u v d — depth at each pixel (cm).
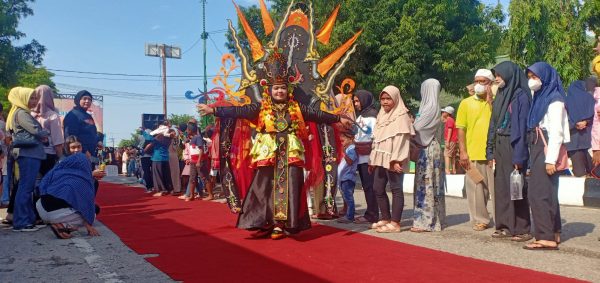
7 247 524
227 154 606
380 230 601
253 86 586
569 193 859
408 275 376
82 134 717
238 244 514
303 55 640
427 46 1689
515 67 536
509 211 536
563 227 621
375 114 691
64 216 571
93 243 540
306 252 469
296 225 540
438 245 510
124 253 479
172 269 404
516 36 1788
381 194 618
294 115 557
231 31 627
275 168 551
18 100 652
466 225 651
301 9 659
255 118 568
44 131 647
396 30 1691
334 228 627
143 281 372
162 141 1170
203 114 546
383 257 443
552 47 1759
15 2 3053
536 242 484
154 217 754
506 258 443
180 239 548
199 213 796
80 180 591
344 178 700
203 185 1122
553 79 484
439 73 1786
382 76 1720
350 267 405
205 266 412
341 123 626
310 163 623
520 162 504
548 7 1758
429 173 601
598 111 593
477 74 600
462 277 368
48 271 413
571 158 566
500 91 546
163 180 1172
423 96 618
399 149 584
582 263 420
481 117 599
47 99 686
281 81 552
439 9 1658
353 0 1667
